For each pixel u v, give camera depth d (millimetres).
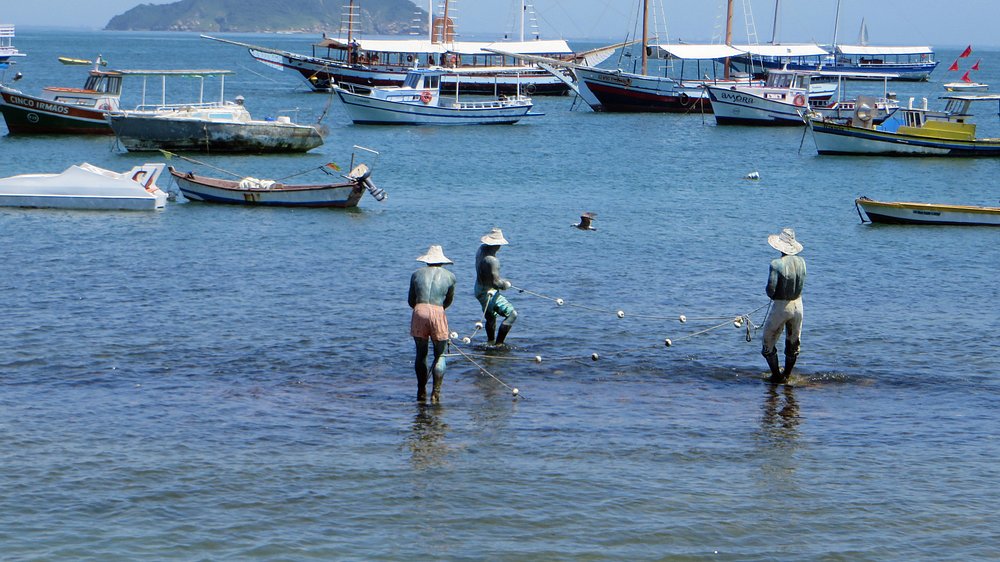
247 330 25531
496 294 24453
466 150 78938
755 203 53219
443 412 19781
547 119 110188
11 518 14867
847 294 31078
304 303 28562
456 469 16953
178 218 43500
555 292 30828
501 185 59406
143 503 15469
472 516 15258
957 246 39875
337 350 23906
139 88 141000
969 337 25828
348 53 138875
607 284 32125
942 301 30188
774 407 20375
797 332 21672
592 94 121625
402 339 24969
